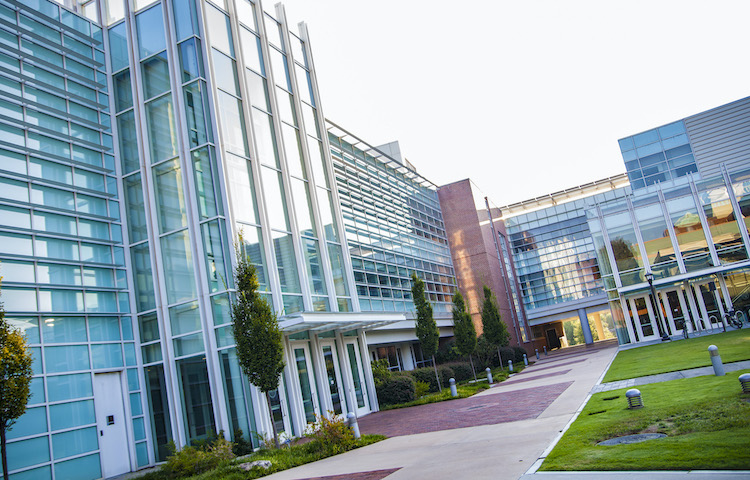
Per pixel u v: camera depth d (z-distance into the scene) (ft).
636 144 159.63
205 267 56.24
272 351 47.83
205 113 58.80
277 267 62.44
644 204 118.01
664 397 39.78
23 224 50.67
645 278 114.83
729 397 34.24
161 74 62.08
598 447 27.86
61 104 58.29
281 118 72.08
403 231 126.41
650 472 22.04
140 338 58.90
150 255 59.57
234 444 51.39
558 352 170.71
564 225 195.52
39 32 58.23
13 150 51.60
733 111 151.53
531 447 30.96
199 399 54.95
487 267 150.41
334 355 70.08
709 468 21.22
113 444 53.01
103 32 66.18
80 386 51.24
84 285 54.39
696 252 112.57
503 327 112.37
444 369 98.17
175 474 45.19
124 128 63.72
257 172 62.95
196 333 55.93
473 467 28.37
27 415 45.70
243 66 65.77
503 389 73.92
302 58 82.79
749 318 107.14
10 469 43.45
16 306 47.75
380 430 53.57
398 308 111.34
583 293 188.85
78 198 57.06
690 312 112.06
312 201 74.02
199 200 57.72
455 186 157.48
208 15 62.64
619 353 98.73
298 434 58.13
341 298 74.74
